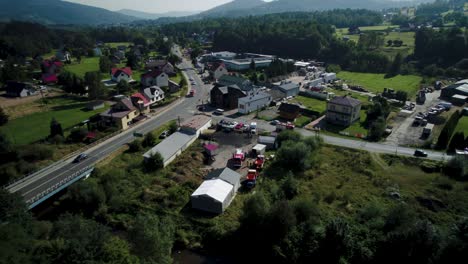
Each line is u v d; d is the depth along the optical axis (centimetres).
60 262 2398
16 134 6562
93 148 5978
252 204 3819
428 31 15350
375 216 3894
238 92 8575
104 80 11638
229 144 6341
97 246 2566
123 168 5269
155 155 5244
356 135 6719
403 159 5581
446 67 13450
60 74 11325
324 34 18638
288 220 3600
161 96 9238
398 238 3256
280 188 4628
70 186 4434
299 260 3441
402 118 7875
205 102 9206
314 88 10269
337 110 7475
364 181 4962
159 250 3131
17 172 4925
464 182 4869
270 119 7800
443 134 5972
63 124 7150
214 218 4109
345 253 3350
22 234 2836
